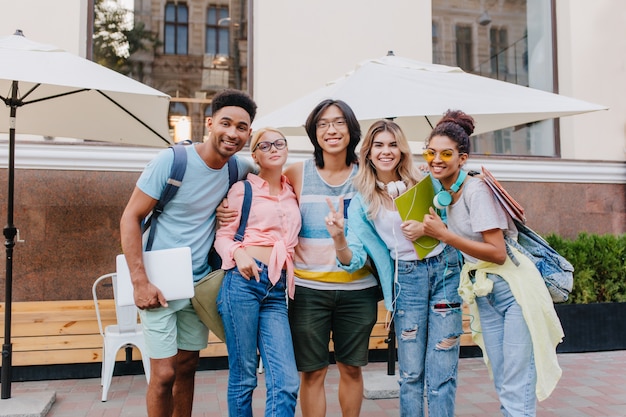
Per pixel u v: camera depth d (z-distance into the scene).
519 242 2.48
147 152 4.69
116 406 3.57
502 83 3.59
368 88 3.32
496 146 6.02
